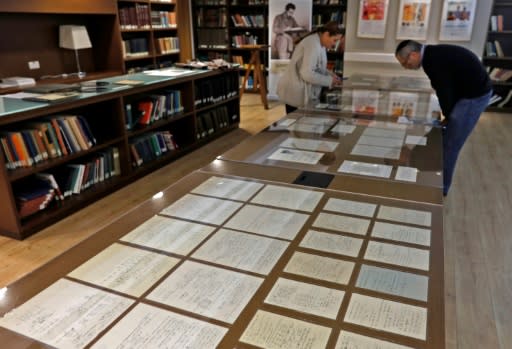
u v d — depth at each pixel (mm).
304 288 897
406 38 6441
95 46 5746
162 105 3979
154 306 854
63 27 4953
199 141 4578
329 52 7027
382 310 828
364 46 6695
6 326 806
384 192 1412
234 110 5359
